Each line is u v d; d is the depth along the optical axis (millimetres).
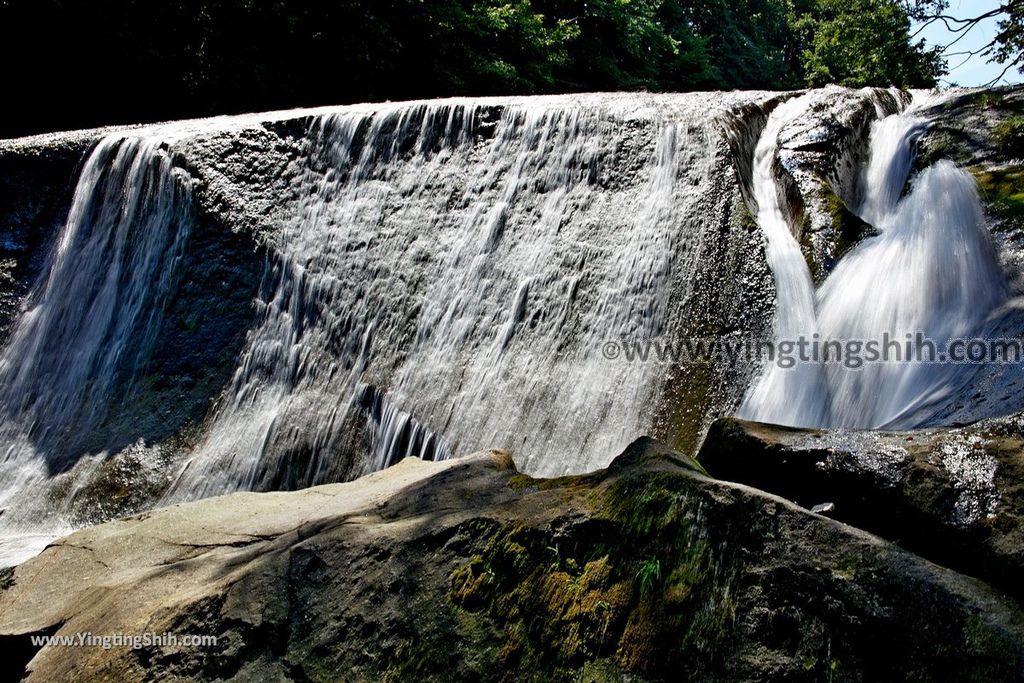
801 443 2797
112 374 6797
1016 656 1600
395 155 7570
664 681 1765
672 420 4918
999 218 4656
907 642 1654
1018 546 2008
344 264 6961
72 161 7895
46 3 10109
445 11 14961
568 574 2068
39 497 5863
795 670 1670
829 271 5137
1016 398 3139
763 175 6312
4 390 7051
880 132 6508
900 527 2371
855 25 10375
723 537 1933
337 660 2115
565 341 5738
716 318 5250
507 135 7223
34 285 7543
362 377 6316
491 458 3189
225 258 7066
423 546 2328
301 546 2498
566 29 17391
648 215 6059
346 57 13609
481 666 1963
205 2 11922
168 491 5734
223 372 6555
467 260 6617
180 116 12148
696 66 25344
